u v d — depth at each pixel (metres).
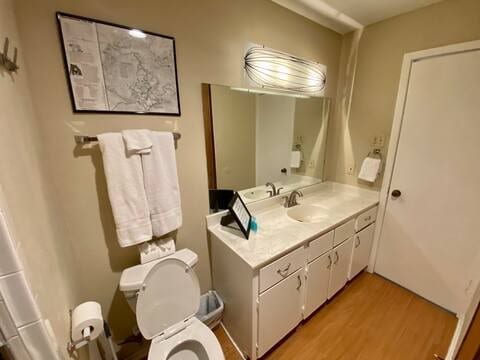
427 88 1.64
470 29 1.43
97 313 0.87
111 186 1.07
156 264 1.14
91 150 1.08
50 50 0.92
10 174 0.55
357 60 2.02
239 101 1.55
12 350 0.52
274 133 1.82
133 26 1.08
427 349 1.46
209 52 1.34
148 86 1.17
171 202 1.26
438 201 1.71
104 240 1.21
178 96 1.28
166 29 1.17
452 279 1.73
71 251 1.11
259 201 1.83
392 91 1.84
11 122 0.63
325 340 1.54
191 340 1.17
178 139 1.34
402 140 1.83
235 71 1.47
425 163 1.73
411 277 1.96
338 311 1.78
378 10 1.66
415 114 1.73
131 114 1.15
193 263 1.29
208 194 1.55
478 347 0.88
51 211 0.91
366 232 2.02
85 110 1.03
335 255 1.69
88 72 1.01
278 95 1.77
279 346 1.50
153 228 1.23
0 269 0.46
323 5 1.60
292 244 1.32
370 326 1.64
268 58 1.59
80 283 1.18
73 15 0.94
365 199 2.09
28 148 0.76
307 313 1.62
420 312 1.76
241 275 1.25
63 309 0.81
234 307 1.43
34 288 0.56
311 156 2.19
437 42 1.58
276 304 1.33
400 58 1.76
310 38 1.83
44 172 0.92
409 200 1.87
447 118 1.59
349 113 2.15
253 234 1.45
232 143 1.59
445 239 1.72
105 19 1.01
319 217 1.81
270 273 1.23
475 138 1.49
